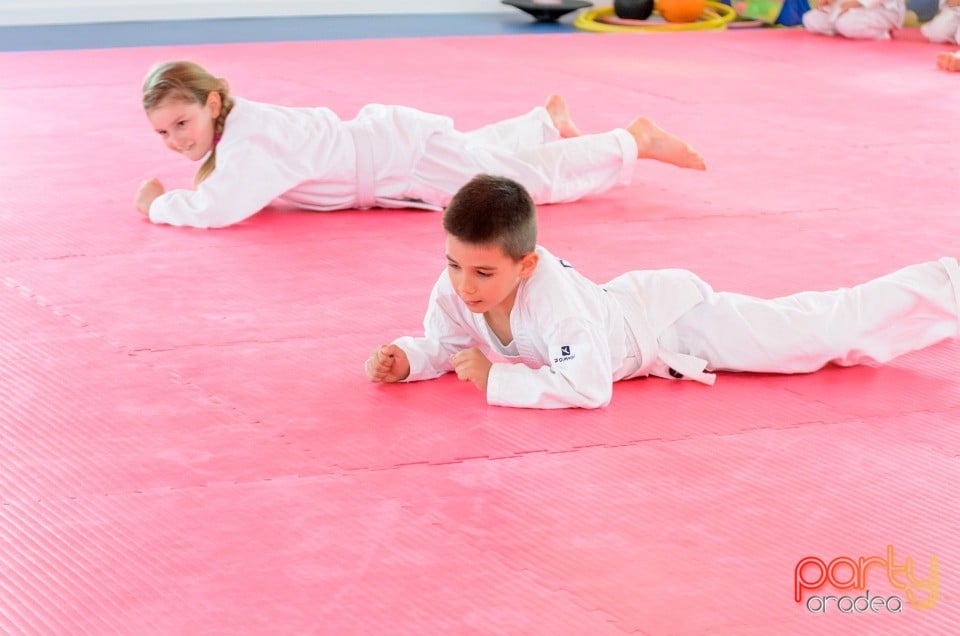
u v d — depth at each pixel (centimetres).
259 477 365
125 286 523
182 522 341
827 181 713
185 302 505
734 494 359
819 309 439
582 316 402
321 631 293
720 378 441
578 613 301
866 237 607
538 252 409
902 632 297
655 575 318
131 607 302
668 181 711
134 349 457
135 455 378
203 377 434
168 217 607
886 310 437
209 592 308
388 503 351
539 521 343
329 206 636
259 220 621
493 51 1149
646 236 603
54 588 310
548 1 1331
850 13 1227
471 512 347
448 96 938
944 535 340
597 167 654
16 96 902
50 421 400
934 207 663
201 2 1313
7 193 658
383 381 430
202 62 1052
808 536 338
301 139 611
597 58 1123
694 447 388
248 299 510
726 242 596
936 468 378
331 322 486
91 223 609
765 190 693
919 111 908
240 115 601
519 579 315
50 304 501
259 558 323
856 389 434
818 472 373
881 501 357
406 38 1216
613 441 390
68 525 339
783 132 836
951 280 439
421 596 307
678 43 1212
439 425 400
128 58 1069
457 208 380
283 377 435
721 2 1429
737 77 1036
